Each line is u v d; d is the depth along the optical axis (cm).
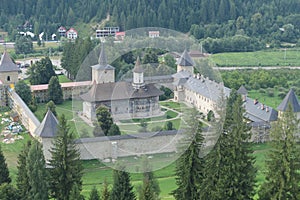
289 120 8175
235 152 8412
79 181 8862
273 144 8306
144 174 8369
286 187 8112
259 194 8488
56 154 8750
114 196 8100
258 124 15825
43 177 8556
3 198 8475
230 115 8562
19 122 17875
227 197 8400
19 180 8906
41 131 12562
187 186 8594
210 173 8525
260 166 12988
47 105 18100
